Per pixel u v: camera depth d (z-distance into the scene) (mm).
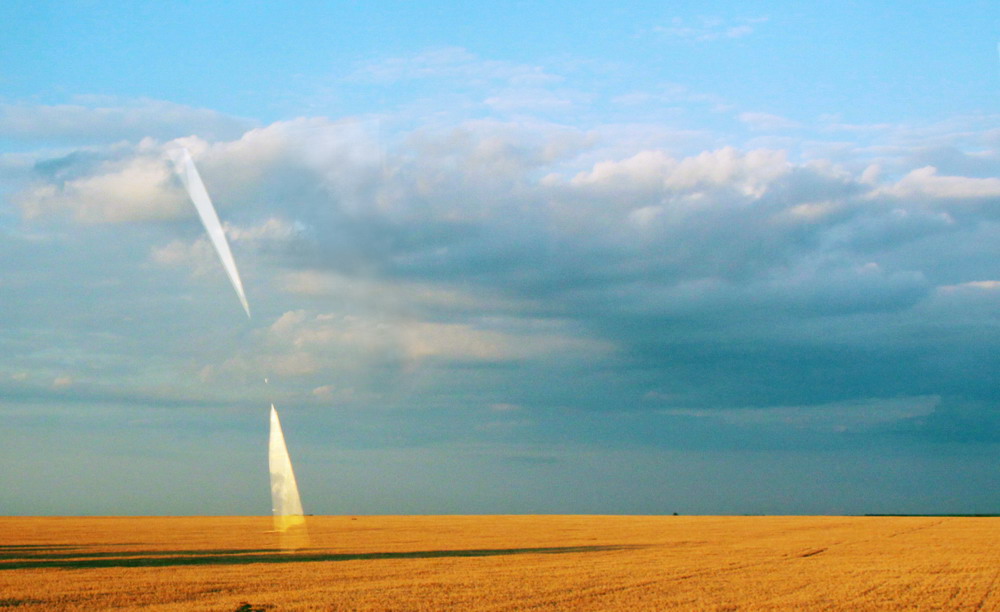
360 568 37750
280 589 29750
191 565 39156
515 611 24734
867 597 28031
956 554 46594
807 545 54656
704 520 104438
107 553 47500
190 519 124688
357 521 105625
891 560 42562
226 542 58562
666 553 47625
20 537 65625
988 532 70375
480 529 80125
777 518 108938
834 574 35312
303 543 57781
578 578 33500
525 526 87562
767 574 35281
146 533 72688
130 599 26938
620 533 71125
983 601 27266
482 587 30375
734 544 56062
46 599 26828
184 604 25891
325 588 30000
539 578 33500
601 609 25156
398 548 52125
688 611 24844
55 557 44406
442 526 88000
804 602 26812
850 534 68125
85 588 29578
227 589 29625
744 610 25109
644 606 25812
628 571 36469
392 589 29750
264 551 49312
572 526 86875
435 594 28406
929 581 32688
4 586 30156
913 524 86938
